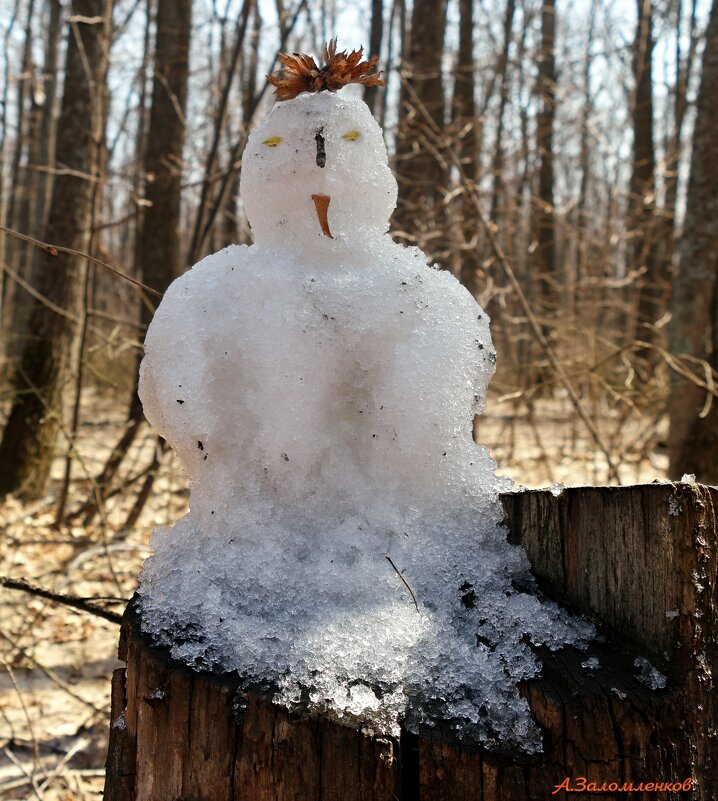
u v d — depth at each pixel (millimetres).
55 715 3127
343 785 1117
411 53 5734
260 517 1497
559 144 9367
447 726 1160
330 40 1652
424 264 1646
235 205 7887
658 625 1298
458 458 1545
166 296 1580
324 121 1552
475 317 1611
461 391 1528
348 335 1522
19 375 5828
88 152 5641
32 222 14852
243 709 1177
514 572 1488
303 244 1575
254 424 1537
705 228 5047
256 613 1354
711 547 1308
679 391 5023
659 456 6867
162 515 5332
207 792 1191
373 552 1464
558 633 1336
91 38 5562
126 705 1402
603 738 1158
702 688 1267
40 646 3621
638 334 8070
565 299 6324
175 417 1517
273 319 1503
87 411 9000
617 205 6551
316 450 1527
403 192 5480
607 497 1379
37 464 5848
